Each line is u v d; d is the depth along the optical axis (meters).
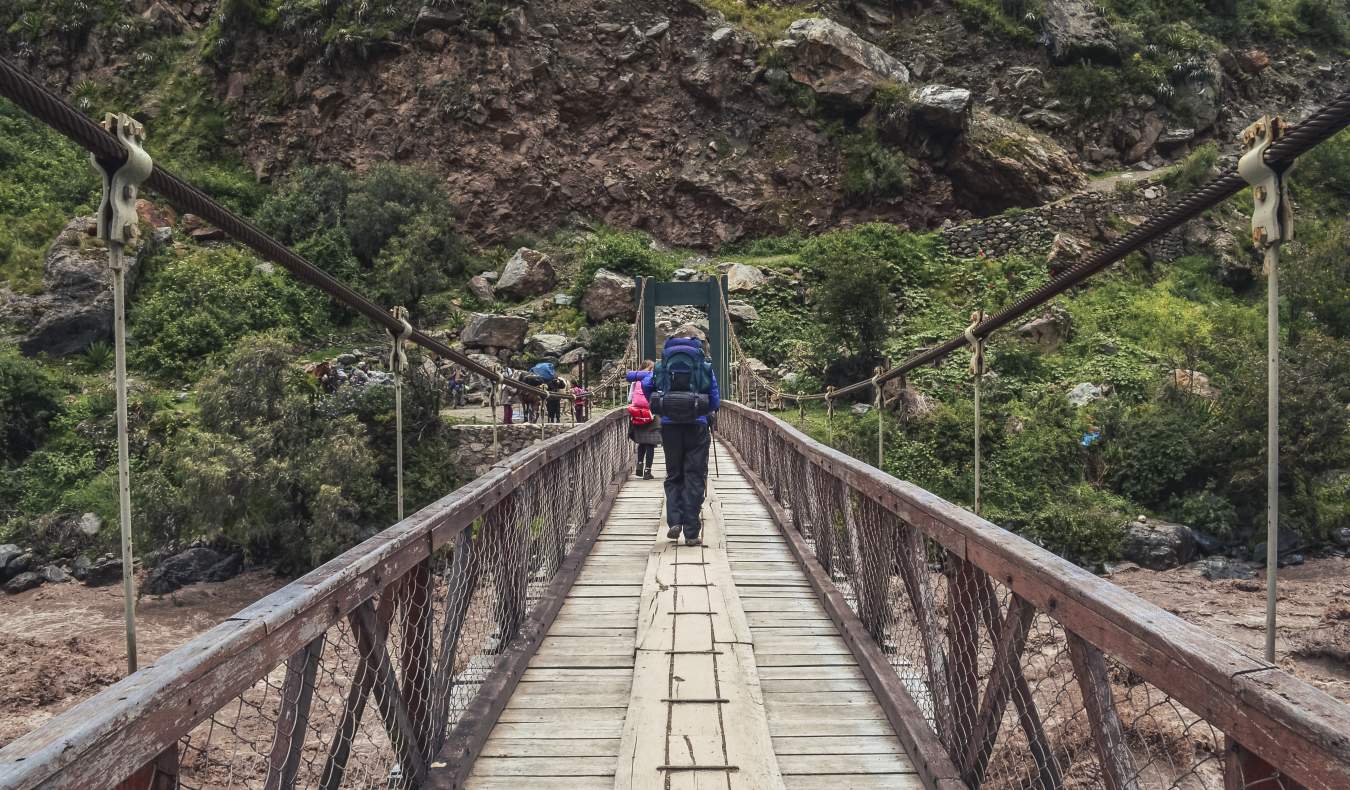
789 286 29.61
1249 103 41.62
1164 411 18.77
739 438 12.84
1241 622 11.57
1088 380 22.08
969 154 34.38
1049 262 30.56
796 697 3.18
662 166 36.69
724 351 21.06
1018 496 17.20
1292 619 11.73
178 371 24.44
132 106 36.88
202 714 1.21
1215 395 19.72
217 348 25.33
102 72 37.56
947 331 25.91
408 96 35.34
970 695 2.25
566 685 3.28
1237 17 44.62
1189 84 39.03
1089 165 37.53
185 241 29.66
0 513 17.61
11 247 27.20
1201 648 1.17
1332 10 46.28
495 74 35.34
